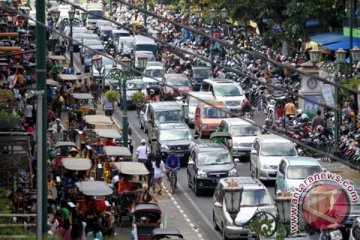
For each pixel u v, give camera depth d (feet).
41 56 128.77
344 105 243.40
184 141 245.45
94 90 296.92
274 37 344.69
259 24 370.73
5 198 153.48
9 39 301.22
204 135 270.46
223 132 249.55
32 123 233.35
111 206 188.24
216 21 371.15
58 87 282.56
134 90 302.45
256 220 157.07
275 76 313.73
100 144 224.94
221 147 224.12
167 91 308.60
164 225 184.55
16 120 188.34
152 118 259.19
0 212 142.51
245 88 316.19
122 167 197.06
